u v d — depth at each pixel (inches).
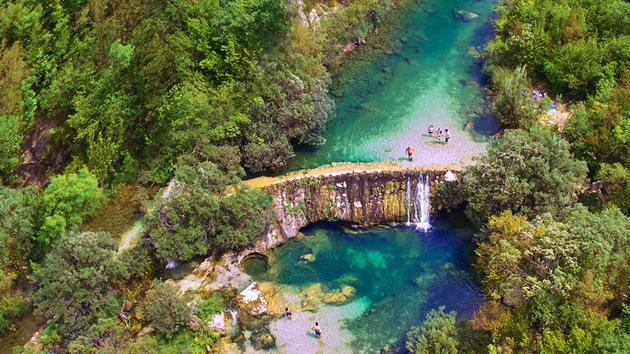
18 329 1948.8
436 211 2417.6
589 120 2415.1
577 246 1824.6
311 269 2277.3
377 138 2674.7
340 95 2933.1
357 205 2417.6
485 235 2159.2
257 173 2512.3
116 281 2038.6
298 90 2613.2
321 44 2957.7
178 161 2333.9
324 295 2182.6
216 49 2581.2
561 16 2832.2
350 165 2500.0
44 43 2064.5
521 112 2586.1
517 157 2148.1
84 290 1894.7
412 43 3225.9
